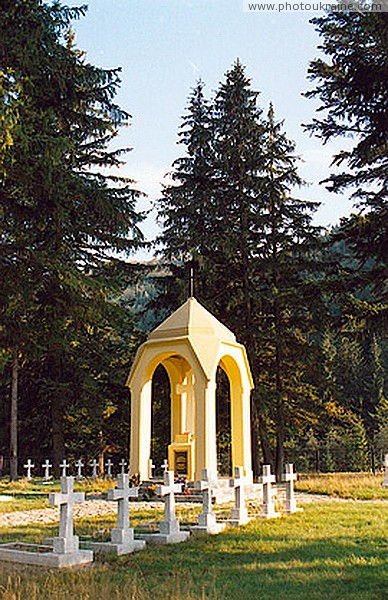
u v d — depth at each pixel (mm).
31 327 18609
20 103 16188
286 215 30500
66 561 8555
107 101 23891
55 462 30422
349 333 22844
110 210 20516
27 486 23453
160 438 34219
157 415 33812
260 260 29688
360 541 9953
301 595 6855
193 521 12383
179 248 30422
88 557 8852
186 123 33469
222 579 7707
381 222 21766
